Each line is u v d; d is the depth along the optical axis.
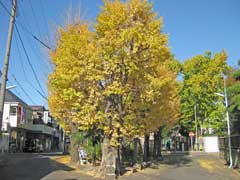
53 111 24.53
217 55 55.75
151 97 19.52
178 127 60.41
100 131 21.14
